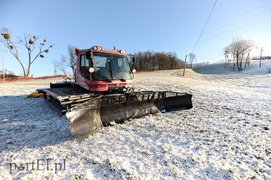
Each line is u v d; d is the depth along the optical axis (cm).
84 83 537
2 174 252
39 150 329
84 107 388
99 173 254
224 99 839
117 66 555
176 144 345
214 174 245
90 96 488
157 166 268
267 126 425
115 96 455
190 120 496
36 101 838
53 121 511
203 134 390
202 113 574
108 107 455
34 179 239
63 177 245
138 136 385
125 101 484
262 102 759
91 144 349
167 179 237
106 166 270
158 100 569
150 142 355
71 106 453
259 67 5072
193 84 1620
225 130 409
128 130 422
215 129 418
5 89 1290
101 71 514
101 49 527
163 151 315
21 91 1196
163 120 496
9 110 654
